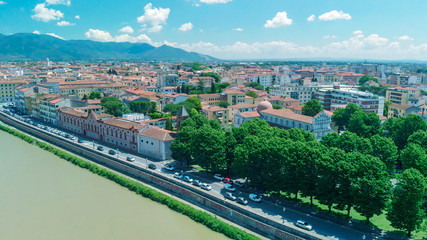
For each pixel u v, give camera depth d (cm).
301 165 9700
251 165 10988
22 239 8981
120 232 9362
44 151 17662
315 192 9600
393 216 8306
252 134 13612
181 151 13300
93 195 11894
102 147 16775
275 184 10400
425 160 10394
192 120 15688
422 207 10006
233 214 10000
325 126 16838
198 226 9700
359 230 8662
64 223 9856
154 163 14375
